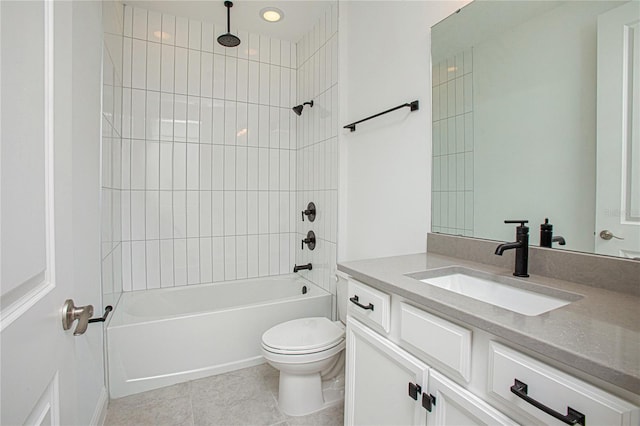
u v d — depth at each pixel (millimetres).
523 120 1129
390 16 1733
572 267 971
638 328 616
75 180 1078
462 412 733
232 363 2016
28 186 515
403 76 1647
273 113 2799
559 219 1024
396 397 941
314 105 2531
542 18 1073
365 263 1226
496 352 659
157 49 2367
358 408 1126
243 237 2721
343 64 2152
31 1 536
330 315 2309
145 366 1796
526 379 601
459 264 1219
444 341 776
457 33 1363
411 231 1610
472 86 1308
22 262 486
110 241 1828
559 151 1025
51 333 598
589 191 949
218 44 2564
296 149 2898
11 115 458
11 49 460
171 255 2467
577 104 979
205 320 1941
